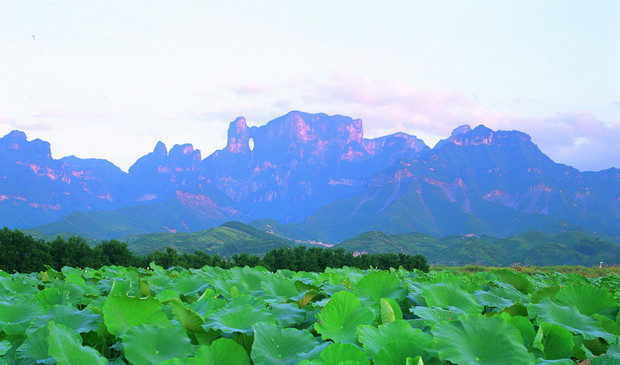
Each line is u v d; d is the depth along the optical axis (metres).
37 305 4.24
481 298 5.16
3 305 4.08
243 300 4.64
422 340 3.11
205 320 3.90
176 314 3.77
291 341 3.37
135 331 3.21
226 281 6.36
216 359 3.08
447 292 4.79
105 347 3.84
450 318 4.00
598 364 2.86
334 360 2.75
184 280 6.57
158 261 29.97
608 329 4.31
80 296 5.46
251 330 3.62
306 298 5.27
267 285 5.83
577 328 4.05
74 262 25.86
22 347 3.10
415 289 5.61
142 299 3.55
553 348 3.62
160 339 3.25
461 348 2.85
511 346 2.94
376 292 5.23
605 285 9.02
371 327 3.24
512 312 4.61
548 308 4.25
